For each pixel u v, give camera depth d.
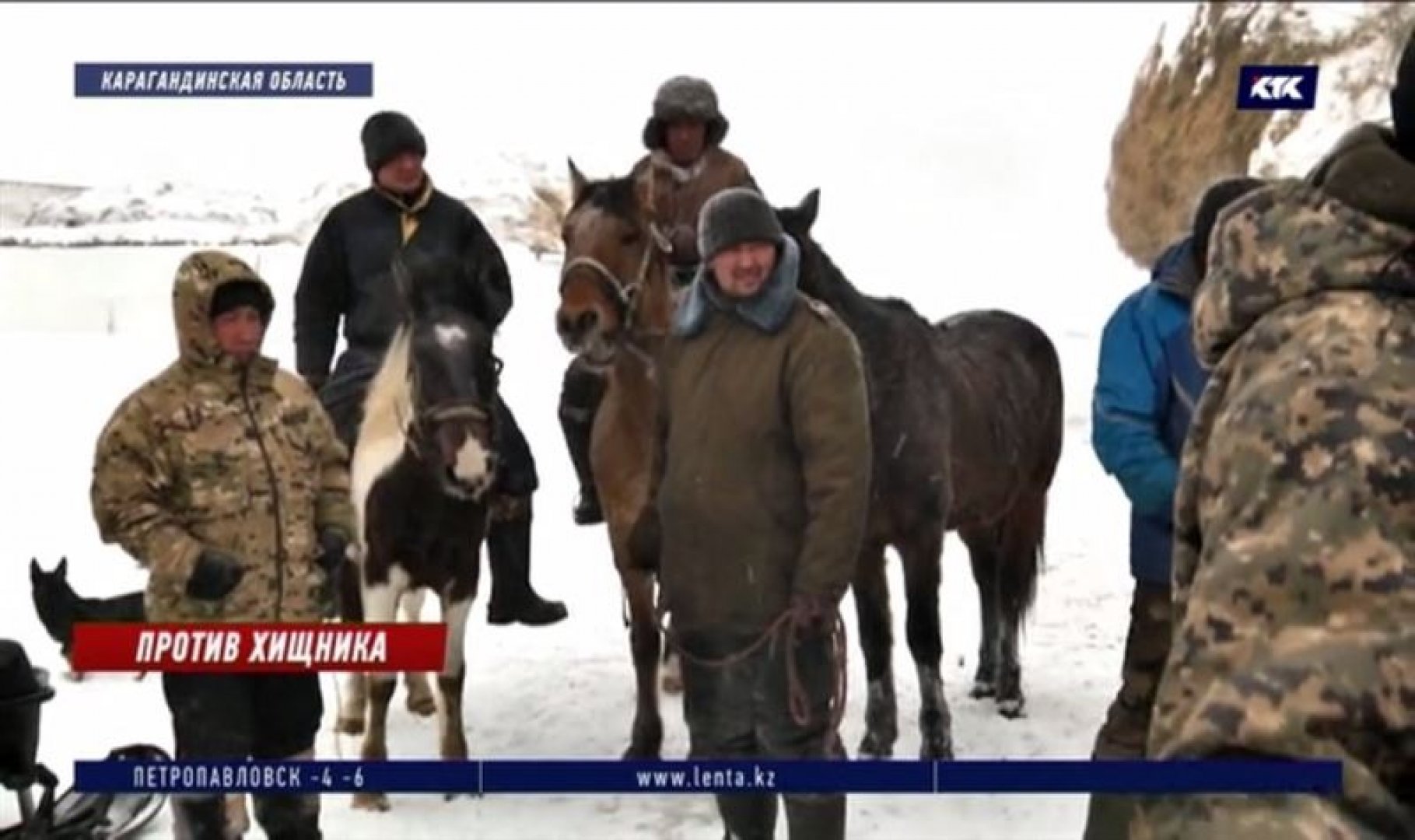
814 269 7.97
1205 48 18.89
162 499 5.82
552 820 7.42
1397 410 2.10
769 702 5.96
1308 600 2.06
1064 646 10.22
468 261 7.82
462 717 8.56
